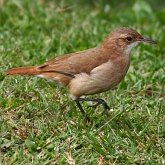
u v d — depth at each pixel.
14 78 14.32
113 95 14.25
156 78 15.23
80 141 12.23
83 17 19.36
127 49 13.02
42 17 18.48
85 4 22.33
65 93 14.16
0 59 15.19
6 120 12.73
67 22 18.41
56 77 12.90
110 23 19.03
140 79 15.08
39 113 13.16
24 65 15.23
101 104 13.47
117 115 12.89
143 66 15.94
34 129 12.62
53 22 18.19
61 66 12.80
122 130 12.77
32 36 17.00
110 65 12.73
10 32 17.11
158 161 11.91
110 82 12.78
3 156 11.82
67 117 13.07
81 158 11.83
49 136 12.48
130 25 19.38
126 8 21.80
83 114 13.04
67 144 12.16
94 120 13.12
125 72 13.01
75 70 12.70
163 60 16.77
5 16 18.28
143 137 12.59
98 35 17.61
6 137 12.34
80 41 16.91
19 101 13.46
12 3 19.22
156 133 12.71
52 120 12.97
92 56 12.77
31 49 16.08
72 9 20.03
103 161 11.85
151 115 13.38
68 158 11.78
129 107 13.62
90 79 12.66
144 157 11.97
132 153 12.02
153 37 18.36
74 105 13.63
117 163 11.83
